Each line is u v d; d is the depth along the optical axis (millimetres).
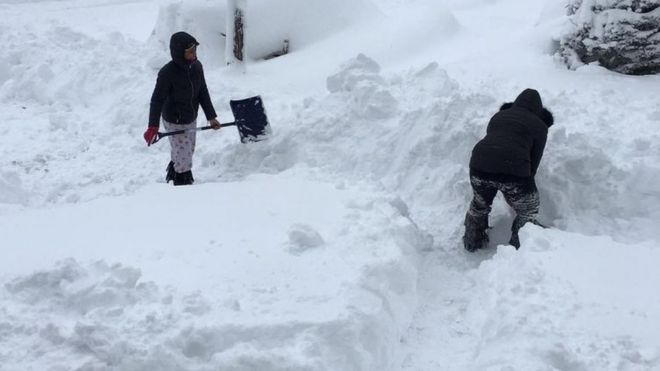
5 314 3254
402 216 4680
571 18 8609
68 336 3123
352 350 3264
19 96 8461
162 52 9133
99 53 8969
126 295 3330
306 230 3988
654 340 3264
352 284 3568
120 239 4105
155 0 16125
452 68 8727
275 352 3086
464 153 5531
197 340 3119
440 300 4289
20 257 3869
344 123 5984
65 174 6250
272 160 6004
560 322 3447
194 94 5539
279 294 3484
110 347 3049
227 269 3709
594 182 5051
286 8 10375
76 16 14664
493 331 3605
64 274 3416
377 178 5660
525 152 4469
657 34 7910
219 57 9945
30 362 3041
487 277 4297
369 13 10820
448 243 4980
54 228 4340
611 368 3105
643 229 4793
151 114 5355
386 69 9359
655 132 5953
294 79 8977
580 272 3904
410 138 5711
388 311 3736
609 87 7457
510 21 11789
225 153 6246
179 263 3773
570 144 5164
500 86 7605
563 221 4922
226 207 4625
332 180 5402
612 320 3438
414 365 3604
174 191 4992
